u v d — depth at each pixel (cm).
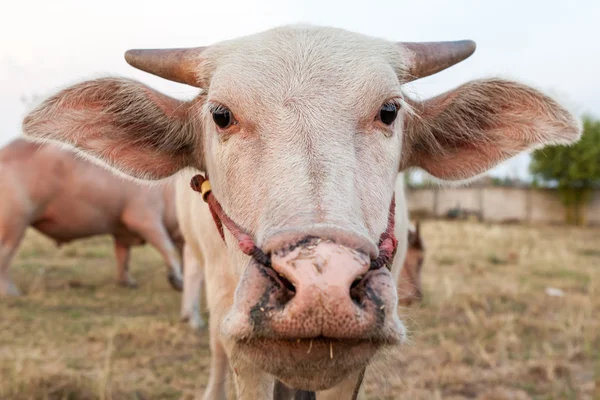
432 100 74
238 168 56
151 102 71
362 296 45
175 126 72
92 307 175
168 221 216
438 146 77
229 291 80
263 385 77
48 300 181
